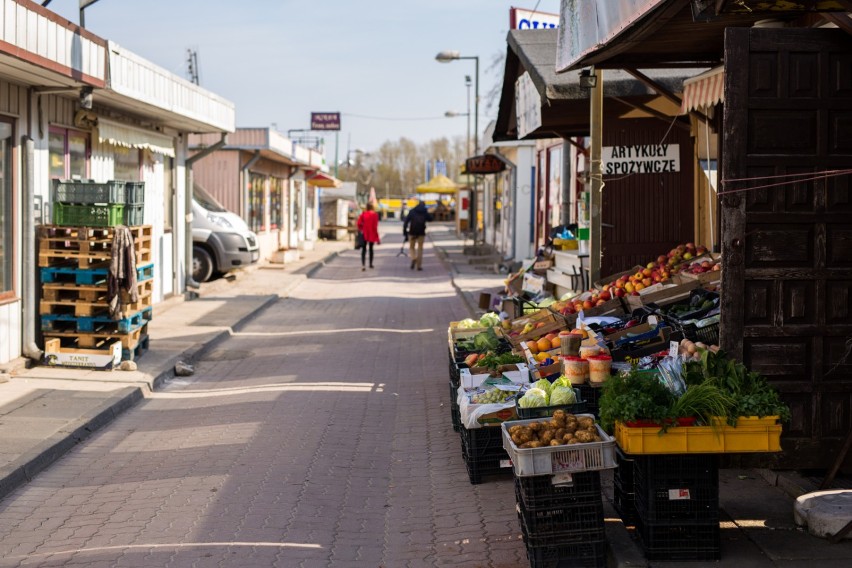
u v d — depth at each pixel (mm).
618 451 5969
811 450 6258
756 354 6195
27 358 11266
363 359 13055
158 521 6344
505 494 6965
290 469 7555
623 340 7727
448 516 6508
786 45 6082
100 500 6859
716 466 5402
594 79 11234
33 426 8570
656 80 11672
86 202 11469
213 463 7746
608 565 5527
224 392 10820
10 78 10656
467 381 7824
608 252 12992
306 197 44781
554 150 23969
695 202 12898
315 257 34750
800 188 6133
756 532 5750
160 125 17781
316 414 9516
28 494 7020
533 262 15570
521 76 13219
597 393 7008
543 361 8055
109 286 11258
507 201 32938
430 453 8156
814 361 6195
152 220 17547
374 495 7008
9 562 5648
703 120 11195
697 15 5906
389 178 139125
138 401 10250
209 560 5605
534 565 5391
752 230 6148
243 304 18891
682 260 10773
